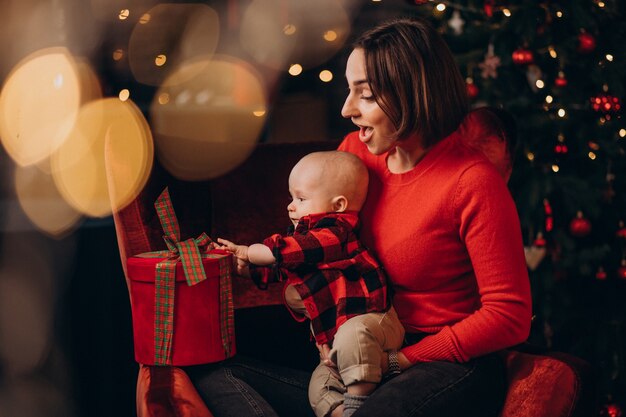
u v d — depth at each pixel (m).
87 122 2.90
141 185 1.60
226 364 1.49
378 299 1.34
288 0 3.63
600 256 2.57
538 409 1.26
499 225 1.29
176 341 1.42
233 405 1.38
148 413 1.29
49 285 2.49
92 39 2.93
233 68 3.37
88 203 2.77
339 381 1.38
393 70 1.32
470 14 2.57
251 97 3.37
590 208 2.47
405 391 1.24
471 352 1.29
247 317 1.75
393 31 1.36
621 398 2.47
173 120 1.74
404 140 1.36
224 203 1.76
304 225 1.42
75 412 2.42
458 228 1.33
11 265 2.46
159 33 3.01
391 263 1.39
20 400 2.35
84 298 2.51
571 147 2.55
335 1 3.67
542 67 2.51
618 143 2.51
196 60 3.14
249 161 1.80
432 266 1.36
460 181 1.31
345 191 1.43
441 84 1.35
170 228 1.50
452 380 1.27
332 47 3.72
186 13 3.07
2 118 2.84
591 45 2.39
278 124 3.74
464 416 1.27
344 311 1.35
